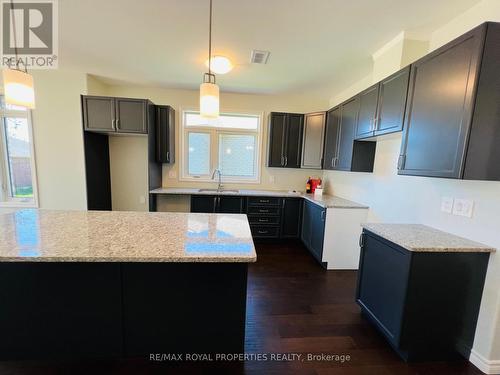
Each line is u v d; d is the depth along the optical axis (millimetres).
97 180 3662
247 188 4352
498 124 1344
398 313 1580
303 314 2072
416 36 2172
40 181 3617
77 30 2252
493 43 1280
